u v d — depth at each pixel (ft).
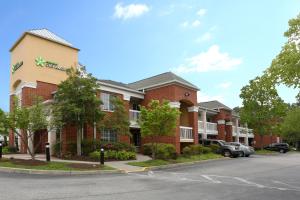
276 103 146.51
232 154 106.01
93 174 53.98
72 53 104.94
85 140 79.10
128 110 99.30
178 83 103.96
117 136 92.84
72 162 63.36
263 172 60.03
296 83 38.40
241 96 151.12
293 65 37.14
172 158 82.89
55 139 80.94
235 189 39.63
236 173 58.49
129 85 115.34
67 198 31.73
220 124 145.69
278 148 160.35
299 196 35.24
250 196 34.86
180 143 107.14
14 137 95.81
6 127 59.52
